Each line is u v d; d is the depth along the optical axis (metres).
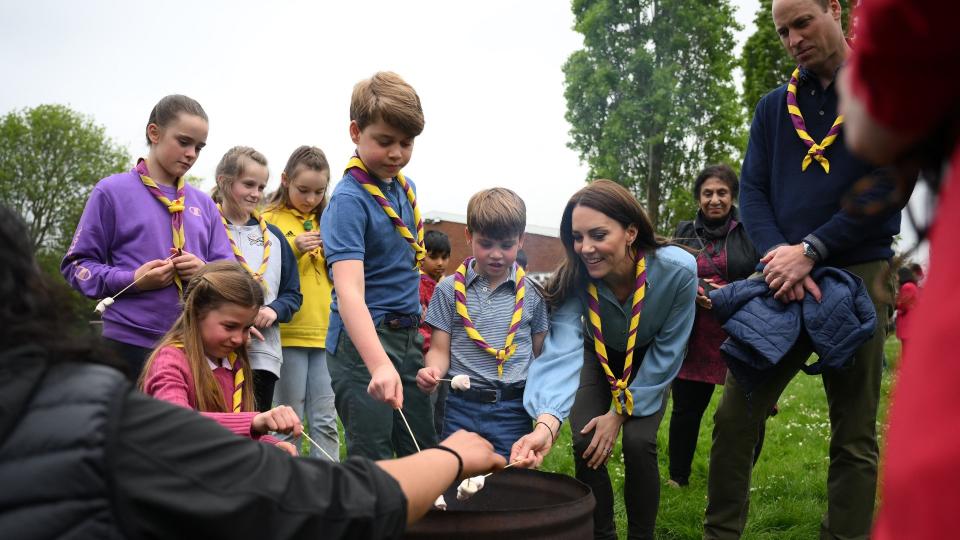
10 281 1.12
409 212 3.06
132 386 1.18
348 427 2.88
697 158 29.61
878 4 0.88
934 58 0.89
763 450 5.35
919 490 0.81
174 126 3.42
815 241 2.86
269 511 1.17
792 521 3.88
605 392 3.26
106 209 3.35
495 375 3.18
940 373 0.83
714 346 4.18
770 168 3.26
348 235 2.78
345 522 1.25
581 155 30.59
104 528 1.05
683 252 3.16
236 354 2.88
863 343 2.76
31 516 1.01
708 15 29.17
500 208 3.13
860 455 2.89
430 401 3.08
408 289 2.98
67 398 1.08
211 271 2.75
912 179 1.09
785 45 3.08
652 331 3.15
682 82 29.38
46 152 35.62
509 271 3.32
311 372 4.26
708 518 3.12
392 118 2.75
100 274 3.22
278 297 4.05
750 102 26.16
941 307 0.85
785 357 3.01
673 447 4.47
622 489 4.34
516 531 1.90
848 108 1.04
